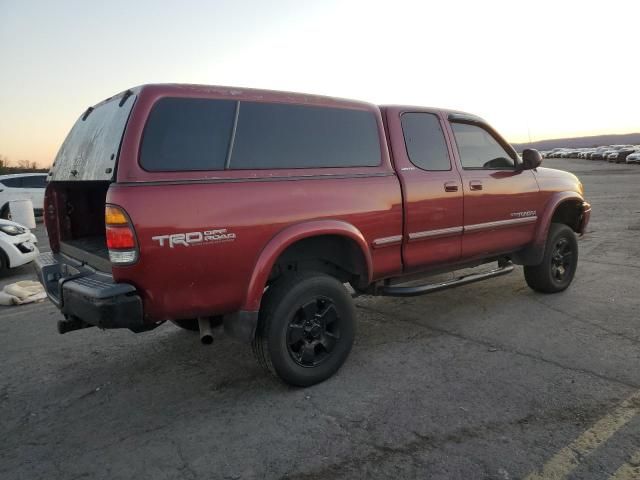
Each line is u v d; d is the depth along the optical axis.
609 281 5.96
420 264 4.21
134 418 3.17
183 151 2.92
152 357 4.21
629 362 3.64
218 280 2.99
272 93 3.37
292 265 3.69
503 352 3.94
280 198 3.21
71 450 2.82
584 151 83.19
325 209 3.42
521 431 2.78
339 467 2.54
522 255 5.26
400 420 2.96
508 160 5.04
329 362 3.53
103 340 4.69
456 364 3.75
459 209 4.38
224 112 3.11
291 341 3.34
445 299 5.54
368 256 3.71
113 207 2.68
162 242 2.77
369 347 4.19
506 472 2.43
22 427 3.11
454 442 2.71
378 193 3.77
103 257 3.09
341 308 3.56
